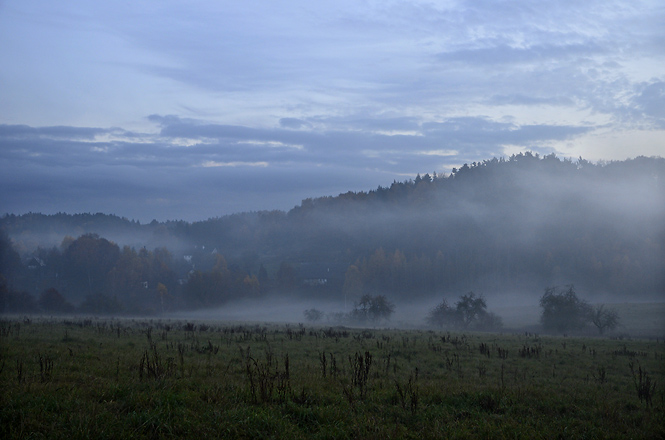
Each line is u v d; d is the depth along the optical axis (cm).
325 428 802
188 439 722
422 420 902
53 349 1544
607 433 905
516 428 889
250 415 827
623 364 1952
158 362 1171
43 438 685
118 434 708
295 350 1975
